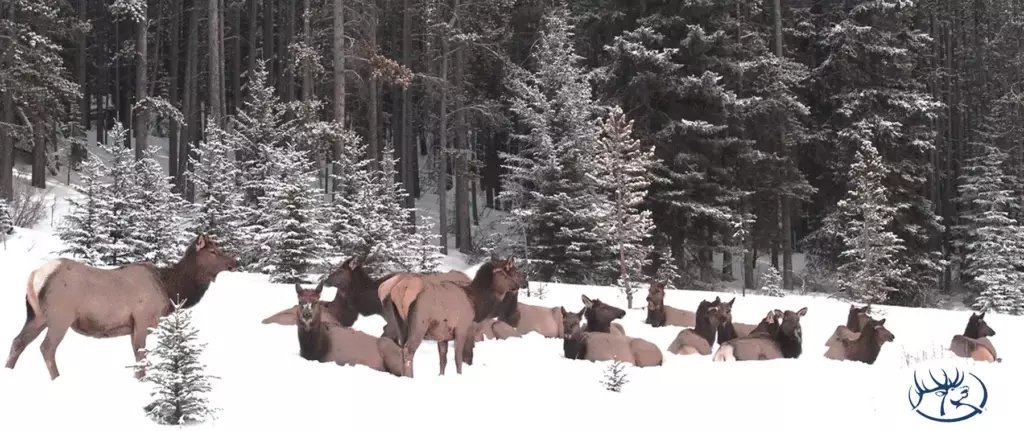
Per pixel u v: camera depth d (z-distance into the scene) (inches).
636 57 1305.4
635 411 305.0
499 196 1315.2
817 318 722.8
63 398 264.7
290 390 297.7
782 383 362.3
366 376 330.0
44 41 1138.7
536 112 1365.7
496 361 411.8
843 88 1482.5
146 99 1154.0
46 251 820.0
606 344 430.3
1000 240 1421.0
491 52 1525.6
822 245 1505.9
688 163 1312.7
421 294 352.2
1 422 233.8
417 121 1871.3
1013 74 1910.7
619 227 875.4
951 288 1715.1
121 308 307.6
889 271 1100.5
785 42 1651.1
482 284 380.2
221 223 905.5
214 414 258.7
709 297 857.5
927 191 1828.2
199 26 1796.3
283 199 785.6
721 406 315.9
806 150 1567.4
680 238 1333.7
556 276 1176.2
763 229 1445.6
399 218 974.4
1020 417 301.9
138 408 259.0
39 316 296.7
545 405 307.0
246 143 1175.6
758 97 1381.6
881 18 1466.5
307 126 1138.0
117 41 1825.8
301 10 1756.9
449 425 271.1
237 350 370.9
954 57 2102.6
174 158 1566.2
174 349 253.4
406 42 1486.2
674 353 491.8
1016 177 1664.6
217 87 1179.9
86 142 1523.1
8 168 1088.2
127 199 812.6
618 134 899.4
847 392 342.3
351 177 940.0
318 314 362.0
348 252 868.6
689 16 1379.2
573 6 1592.0
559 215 1200.2
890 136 1391.5
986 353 498.9
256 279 764.6
